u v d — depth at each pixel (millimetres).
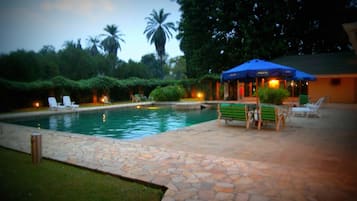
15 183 3770
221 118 9477
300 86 22000
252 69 7938
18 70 22641
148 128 10883
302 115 11742
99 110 17328
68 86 19875
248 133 7684
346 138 6695
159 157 4988
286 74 7844
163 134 7648
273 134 7449
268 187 3447
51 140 6805
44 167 4578
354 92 19234
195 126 9203
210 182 3654
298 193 3240
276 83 22641
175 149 5762
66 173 4234
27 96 17859
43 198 3254
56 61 29203
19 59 22828
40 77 24875
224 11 27141
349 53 21672
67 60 30922
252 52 25141
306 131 7820
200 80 26500
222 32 28078
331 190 3318
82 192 3441
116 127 11148
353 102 19281
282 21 26188
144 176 3918
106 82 23078
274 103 16875
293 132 7699
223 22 27141
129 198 3256
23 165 4707
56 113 14828
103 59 36062
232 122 10117
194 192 3318
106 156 5109
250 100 24172
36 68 24609
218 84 25859
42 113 14211
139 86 27062
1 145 6363
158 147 5902
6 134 7922
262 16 26438
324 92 20312
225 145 6117
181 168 4293
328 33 26891
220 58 28266
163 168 4305
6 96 15852
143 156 5082
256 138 6902
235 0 26344
